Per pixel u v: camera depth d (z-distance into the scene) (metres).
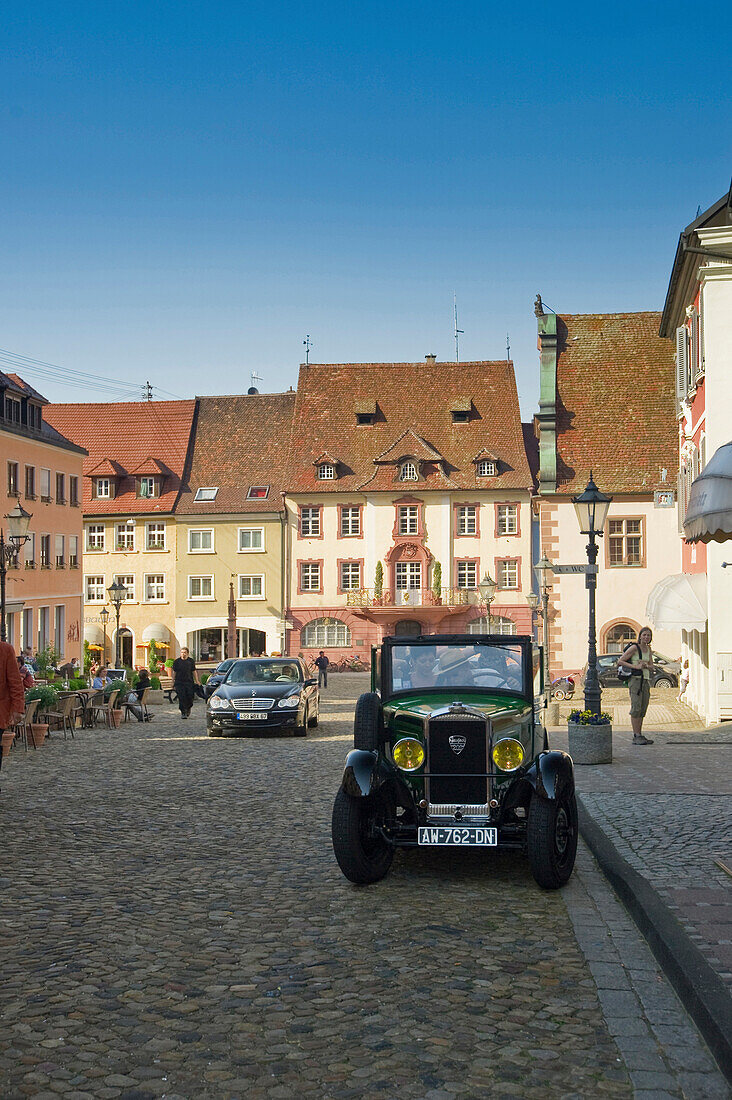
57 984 6.50
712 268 25.83
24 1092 5.00
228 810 13.30
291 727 24.47
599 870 9.89
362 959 7.04
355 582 68.94
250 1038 5.63
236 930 7.77
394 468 68.81
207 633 71.06
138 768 17.94
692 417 30.27
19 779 16.34
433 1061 5.32
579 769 17.03
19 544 25.48
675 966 6.38
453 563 68.12
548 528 45.16
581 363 46.44
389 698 10.35
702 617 27.08
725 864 9.30
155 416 75.38
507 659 10.49
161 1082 5.11
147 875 9.59
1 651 13.17
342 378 72.62
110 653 71.38
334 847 9.12
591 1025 5.82
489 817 9.41
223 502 70.69
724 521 10.23
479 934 7.69
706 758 18.75
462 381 71.88
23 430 50.84
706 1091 4.95
